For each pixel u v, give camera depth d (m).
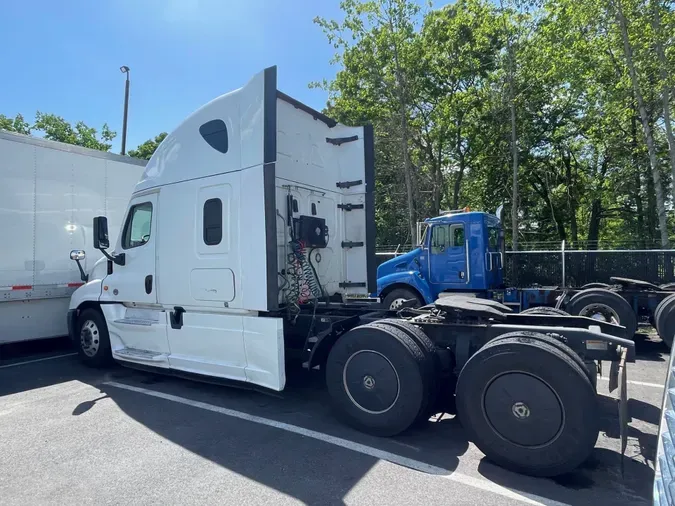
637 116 19.45
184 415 4.79
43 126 31.41
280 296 5.11
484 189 25.20
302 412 4.86
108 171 8.52
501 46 19.95
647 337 8.53
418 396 3.90
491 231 9.41
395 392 4.00
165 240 5.64
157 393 5.56
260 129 4.69
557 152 24.94
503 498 3.11
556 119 22.91
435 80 22.20
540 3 16.86
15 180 7.11
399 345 3.98
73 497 3.20
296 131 5.54
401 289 9.65
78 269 7.98
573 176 26.81
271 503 3.08
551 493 3.18
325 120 6.07
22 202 7.20
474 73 21.14
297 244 5.29
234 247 4.93
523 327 4.00
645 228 22.98
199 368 5.29
